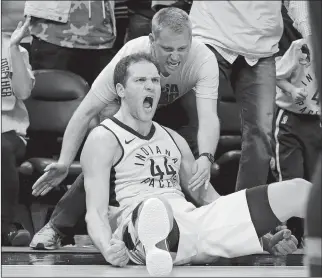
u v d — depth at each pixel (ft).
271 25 33.24
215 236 23.97
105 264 25.52
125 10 42.65
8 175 36.96
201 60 28.96
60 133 40.29
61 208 32.12
